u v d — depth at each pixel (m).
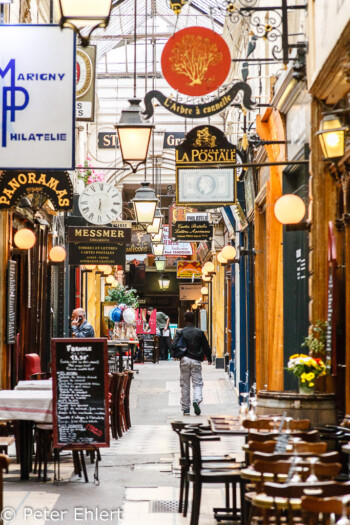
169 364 65.06
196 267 74.19
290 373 21.45
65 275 40.72
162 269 73.88
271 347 24.14
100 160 54.41
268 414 15.34
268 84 26.03
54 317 37.69
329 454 10.64
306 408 15.12
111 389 24.69
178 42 18.59
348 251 16.41
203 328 66.50
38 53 17.11
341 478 12.35
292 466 10.02
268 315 24.30
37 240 31.78
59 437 17.36
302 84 19.16
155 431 26.56
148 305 97.75
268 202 24.22
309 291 17.98
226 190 23.70
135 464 20.14
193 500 13.55
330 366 16.58
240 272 37.00
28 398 17.66
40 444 18.36
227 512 14.77
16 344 28.64
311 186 17.83
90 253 37.09
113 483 17.70
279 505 9.84
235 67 39.72
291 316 21.86
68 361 17.50
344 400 17.02
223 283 53.81
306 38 18.41
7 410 17.64
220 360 55.47
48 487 17.23
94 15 12.41
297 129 20.25
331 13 15.80
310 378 15.31
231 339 46.03
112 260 37.12
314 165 17.78
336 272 16.58
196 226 47.56
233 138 43.72
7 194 24.27
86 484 17.55
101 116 54.25
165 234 61.25
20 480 18.03
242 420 13.57
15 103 17.02
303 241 19.84
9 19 24.42
